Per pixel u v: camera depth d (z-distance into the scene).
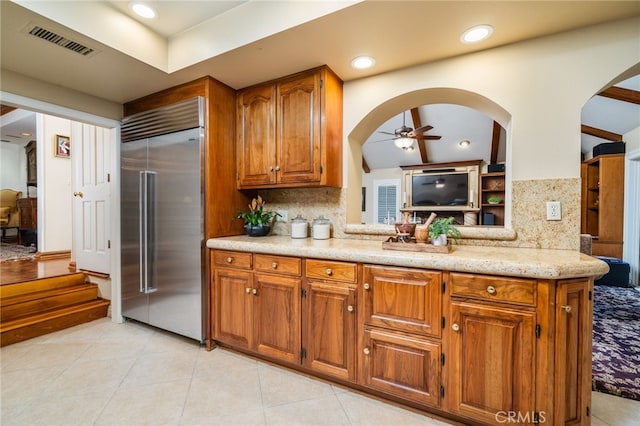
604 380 1.83
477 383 1.41
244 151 2.47
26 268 3.51
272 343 2.00
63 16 1.60
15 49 1.84
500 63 1.82
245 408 1.62
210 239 2.27
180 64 2.10
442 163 7.20
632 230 4.63
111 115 2.75
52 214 4.28
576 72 1.65
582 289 1.33
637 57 1.54
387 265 1.62
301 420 1.54
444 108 5.52
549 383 1.28
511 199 1.81
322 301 1.81
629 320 2.91
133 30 1.94
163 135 2.44
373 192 8.12
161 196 2.45
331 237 2.40
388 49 1.86
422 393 1.53
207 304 2.29
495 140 6.14
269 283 2.00
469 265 1.40
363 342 1.69
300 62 2.03
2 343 2.34
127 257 2.74
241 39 1.82
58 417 1.55
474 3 1.44
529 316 1.30
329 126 2.14
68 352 2.25
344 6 1.49
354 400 1.70
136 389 1.79
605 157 4.86
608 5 1.44
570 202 1.68
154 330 2.66
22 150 7.07
